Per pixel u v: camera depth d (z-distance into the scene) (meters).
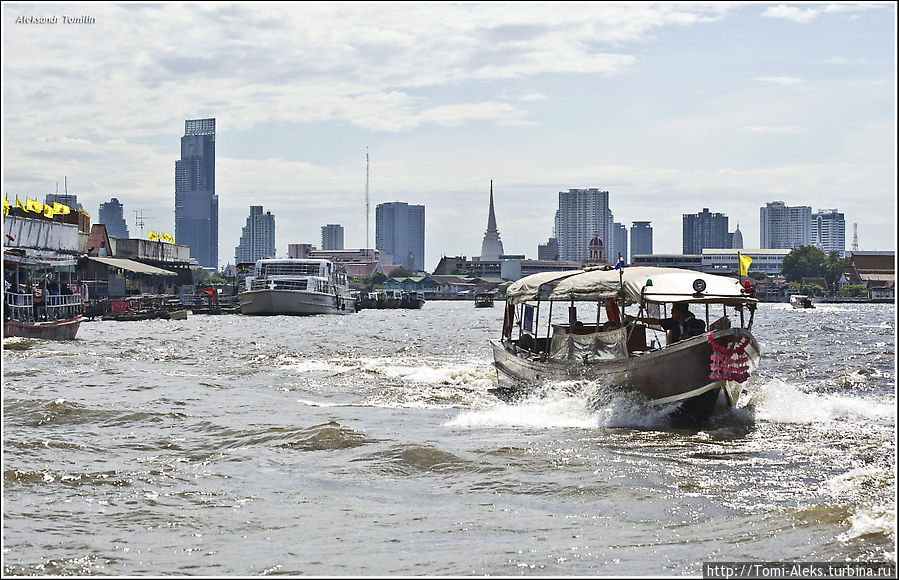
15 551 10.60
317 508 12.41
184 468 14.74
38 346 41.00
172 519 11.88
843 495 12.74
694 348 18.12
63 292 52.22
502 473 14.29
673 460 15.18
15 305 43.78
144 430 18.22
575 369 20.39
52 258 48.50
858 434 17.41
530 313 24.70
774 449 16.06
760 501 12.55
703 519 11.68
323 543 10.88
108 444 16.70
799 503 12.39
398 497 13.00
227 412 20.73
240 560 10.26
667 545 10.62
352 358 36.78
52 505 12.50
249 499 12.84
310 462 15.15
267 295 85.69
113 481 13.80
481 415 19.94
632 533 11.16
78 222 93.75
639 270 20.19
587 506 12.43
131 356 36.66
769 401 20.39
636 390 18.98
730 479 13.82
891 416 19.25
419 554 10.42
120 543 10.90
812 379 27.78
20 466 14.63
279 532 11.32
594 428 18.28
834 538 10.62
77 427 18.58
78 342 44.91
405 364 33.22
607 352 19.86
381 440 16.66
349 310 102.38
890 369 30.25
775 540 10.64
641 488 13.32
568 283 21.00
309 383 26.88
